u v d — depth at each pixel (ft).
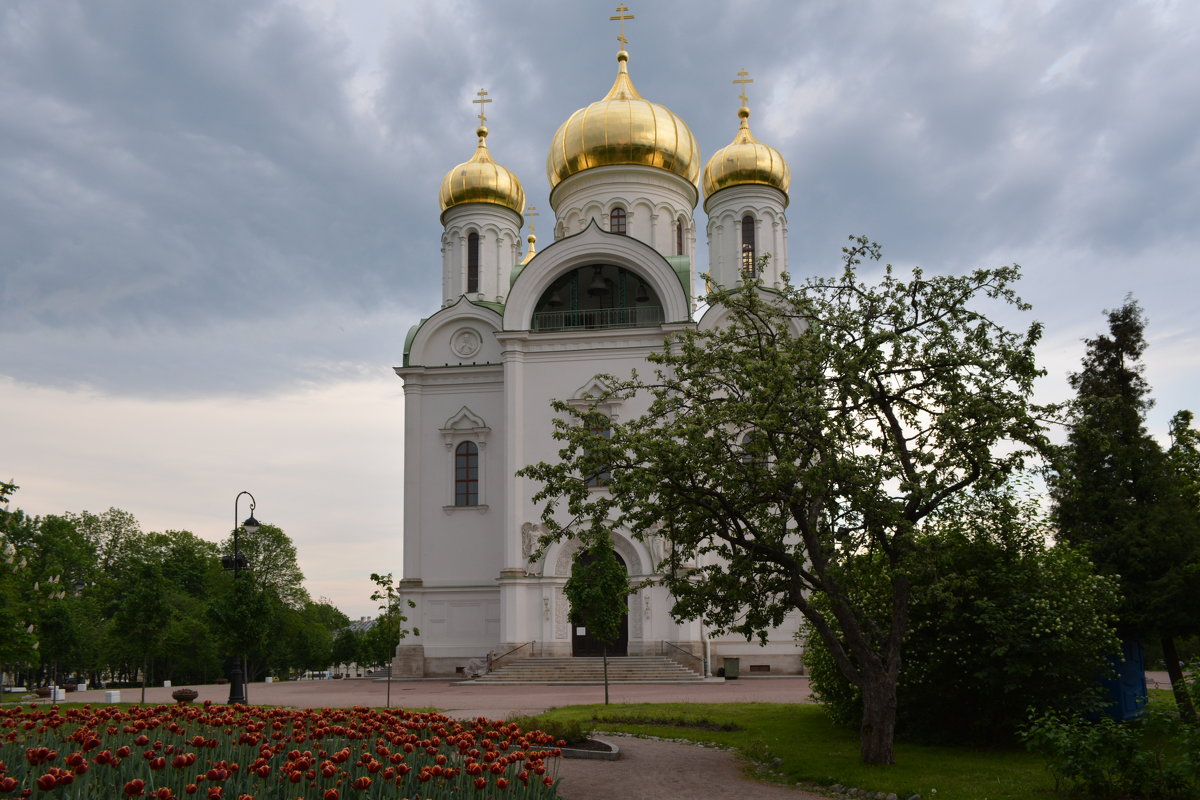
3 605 106.63
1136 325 91.97
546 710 98.48
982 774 58.75
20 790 37.01
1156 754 49.47
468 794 42.39
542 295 171.12
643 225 181.27
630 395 75.66
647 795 55.52
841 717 79.20
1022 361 66.33
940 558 67.05
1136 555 76.89
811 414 65.51
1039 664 68.23
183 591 275.39
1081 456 80.74
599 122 181.47
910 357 69.56
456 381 171.63
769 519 68.69
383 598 116.06
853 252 72.18
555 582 154.81
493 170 191.21
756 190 178.91
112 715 61.67
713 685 134.31
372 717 61.87
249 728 53.16
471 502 168.35
